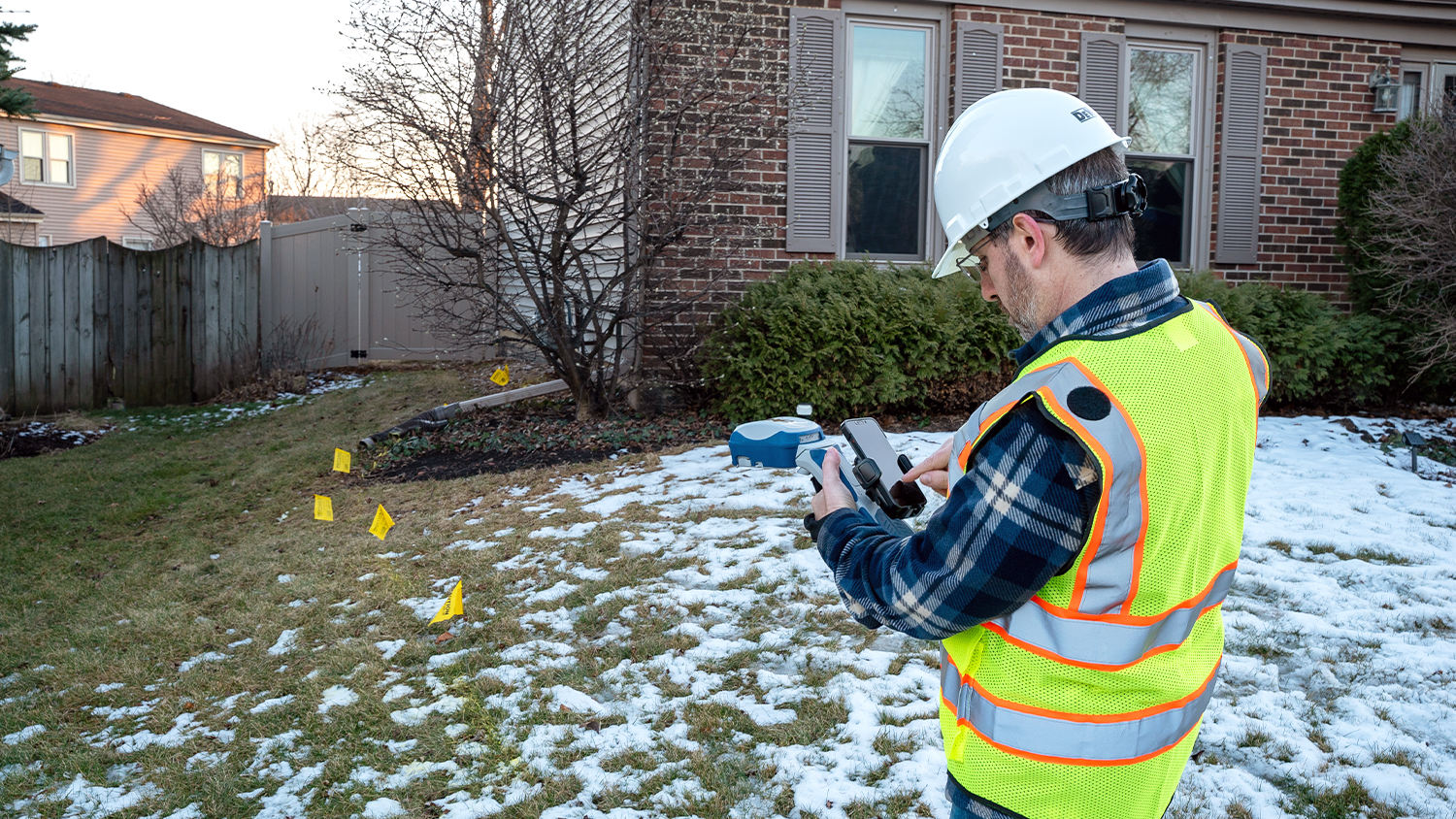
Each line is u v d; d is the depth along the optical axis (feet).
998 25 29.48
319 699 12.91
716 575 16.12
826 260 29.14
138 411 37.58
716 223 27.25
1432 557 16.26
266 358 41.29
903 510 4.93
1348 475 21.76
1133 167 31.78
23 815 10.77
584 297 30.66
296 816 10.34
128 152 95.96
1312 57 31.96
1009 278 4.50
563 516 19.71
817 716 11.57
